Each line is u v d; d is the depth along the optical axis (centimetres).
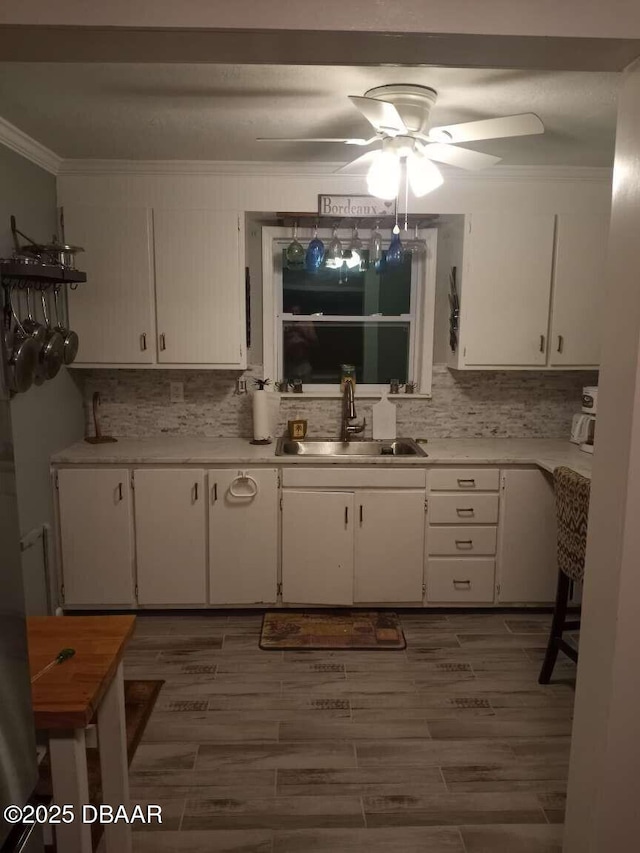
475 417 414
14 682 110
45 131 294
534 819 223
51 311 342
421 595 366
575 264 368
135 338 364
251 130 291
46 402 340
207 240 358
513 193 365
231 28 132
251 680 304
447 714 279
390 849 210
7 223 295
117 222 354
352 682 303
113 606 364
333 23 133
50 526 344
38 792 208
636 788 163
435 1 133
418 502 356
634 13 136
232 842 212
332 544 358
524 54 145
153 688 295
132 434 405
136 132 295
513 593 368
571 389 414
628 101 152
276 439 401
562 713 281
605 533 162
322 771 245
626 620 156
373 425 404
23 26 131
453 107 257
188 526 355
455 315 383
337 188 363
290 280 405
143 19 131
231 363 369
